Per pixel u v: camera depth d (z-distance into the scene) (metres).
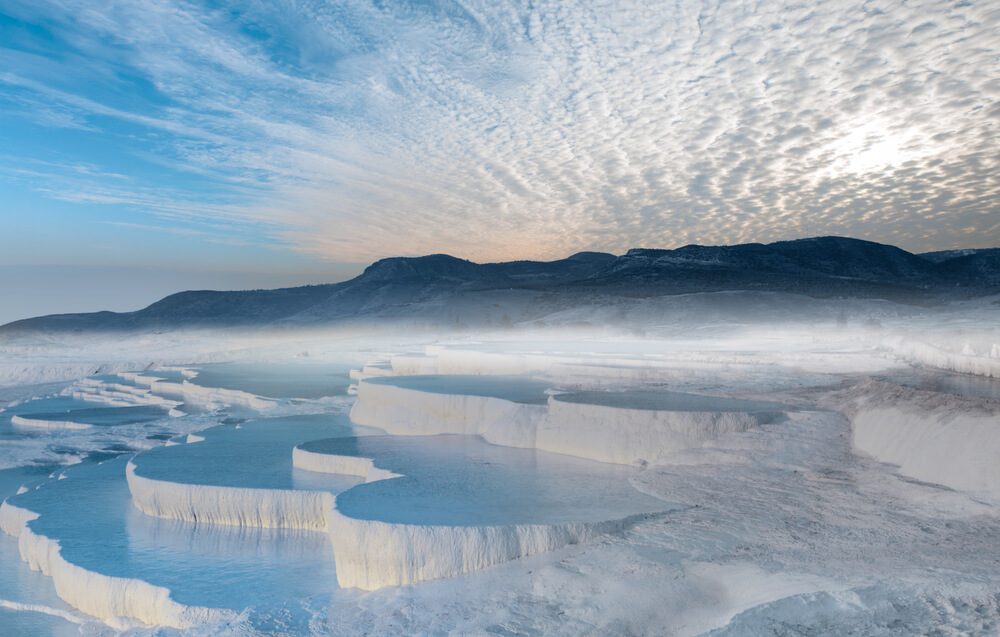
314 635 9.09
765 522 10.70
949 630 6.62
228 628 9.60
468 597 9.48
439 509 11.81
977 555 8.48
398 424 21.94
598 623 8.26
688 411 15.95
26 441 32.44
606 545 10.39
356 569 11.05
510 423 18.69
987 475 10.84
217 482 16.81
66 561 14.05
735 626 7.10
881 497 11.34
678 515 11.46
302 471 17.88
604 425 16.62
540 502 12.33
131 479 17.97
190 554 14.34
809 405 17.44
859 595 7.42
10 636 12.55
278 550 14.48
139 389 53.12
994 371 22.48
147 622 12.51
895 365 28.27
